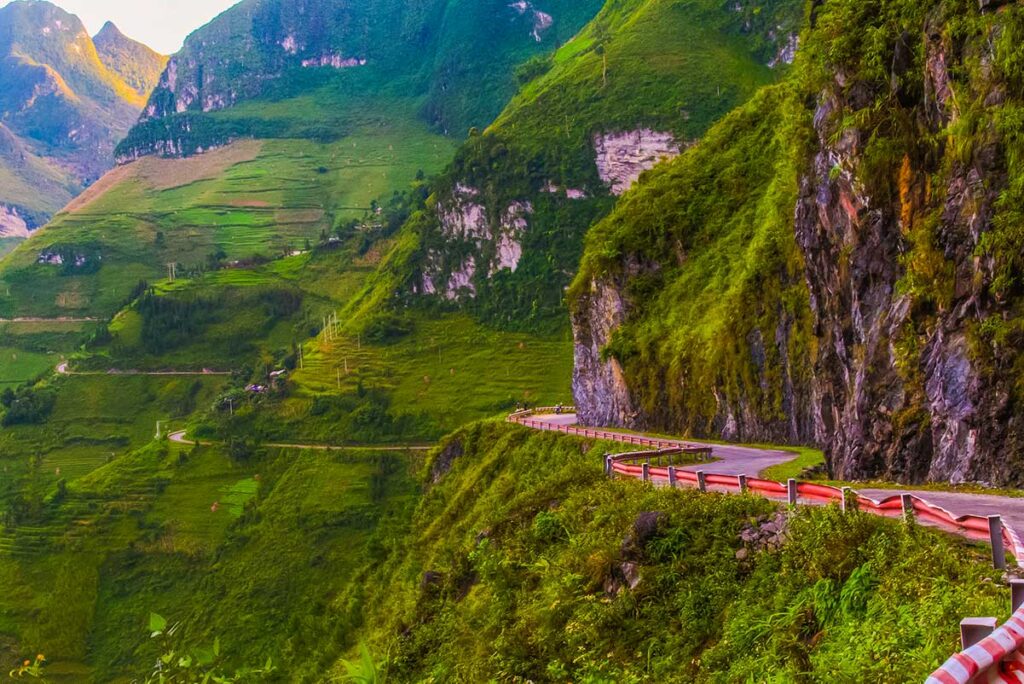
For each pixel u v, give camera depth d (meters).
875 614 15.59
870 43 37.44
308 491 142.88
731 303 60.16
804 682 14.38
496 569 30.19
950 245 30.97
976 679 6.75
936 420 30.33
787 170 57.66
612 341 74.44
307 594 123.12
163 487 153.12
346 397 167.50
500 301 188.50
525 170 194.75
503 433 77.31
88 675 121.06
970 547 16.27
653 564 23.06
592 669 20.45
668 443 49.97
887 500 19.00
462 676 26.31
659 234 76.19
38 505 152.12
